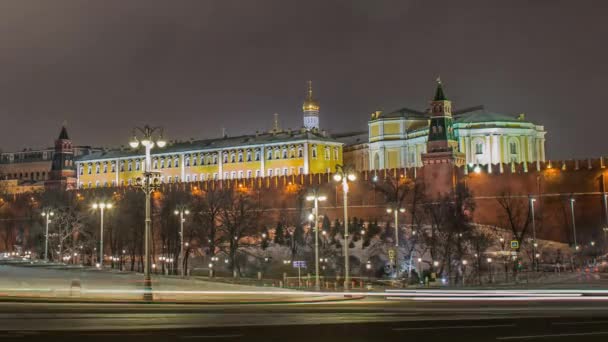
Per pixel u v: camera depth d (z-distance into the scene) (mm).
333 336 27969
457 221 111562
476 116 196250
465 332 29281
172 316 35531
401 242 114375
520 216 130000
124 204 150125
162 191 160625
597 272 94938
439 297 53750
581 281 77188
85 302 44750
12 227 179375
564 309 40906
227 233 132125
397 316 36031
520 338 27516
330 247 125625
